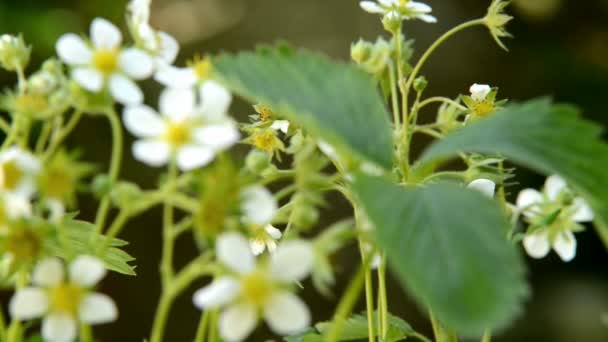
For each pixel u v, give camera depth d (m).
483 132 0.26
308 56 0.27
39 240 0.24
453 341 0.30
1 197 0.24
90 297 0.24
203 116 0.24
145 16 0.27
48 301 0.24
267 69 0.27
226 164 0.24
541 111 0.26
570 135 0.26
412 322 0.87
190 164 0.24
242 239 0.23
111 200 0.26
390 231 0.24
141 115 0.24
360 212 0.27
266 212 0.24
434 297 0.23
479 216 0.24
